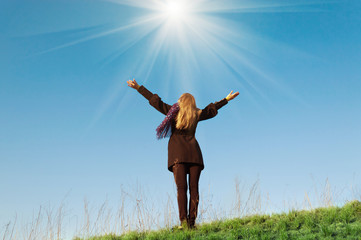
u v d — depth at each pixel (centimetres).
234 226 535
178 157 539
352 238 441
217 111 590
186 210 534
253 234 495
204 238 495
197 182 548
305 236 461
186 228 527
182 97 577
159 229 575
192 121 559
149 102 580
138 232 585
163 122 561
